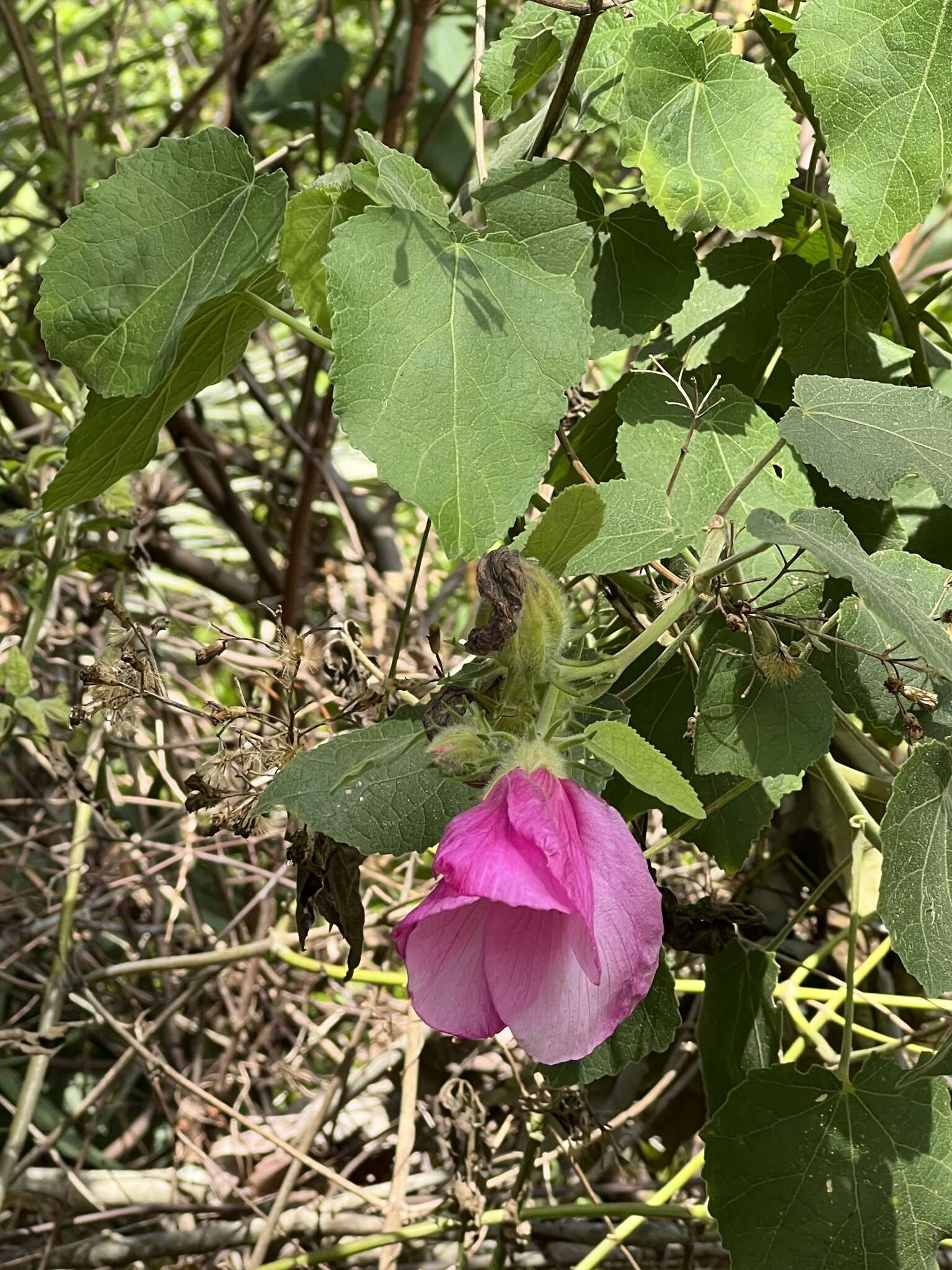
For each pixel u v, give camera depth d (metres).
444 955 0.28
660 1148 0.68
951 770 0.36
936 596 0.39
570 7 0.40
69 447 0.41
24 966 0.80
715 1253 0.59
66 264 0.39
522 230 0.44
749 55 0.72
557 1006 0.27
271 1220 0.59
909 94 0.37
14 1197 0.67
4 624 0.88
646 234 0.44
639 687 0.37
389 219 0.35
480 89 0.48
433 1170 0.66
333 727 0.65
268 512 1.14
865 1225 0.39
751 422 0.42
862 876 0.55
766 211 0.40
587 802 0.28
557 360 0.34
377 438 0.33
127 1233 0.72
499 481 0.33
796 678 0.36
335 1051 0.81
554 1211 0.53
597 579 0.48
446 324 0.34
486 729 0.29
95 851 0.82
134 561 0.74
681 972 0.65
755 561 0.40
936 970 0.35
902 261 0.93
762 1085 0.41
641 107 0.41
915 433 0.34
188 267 0.39
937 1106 0.40
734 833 0.45
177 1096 0.75
